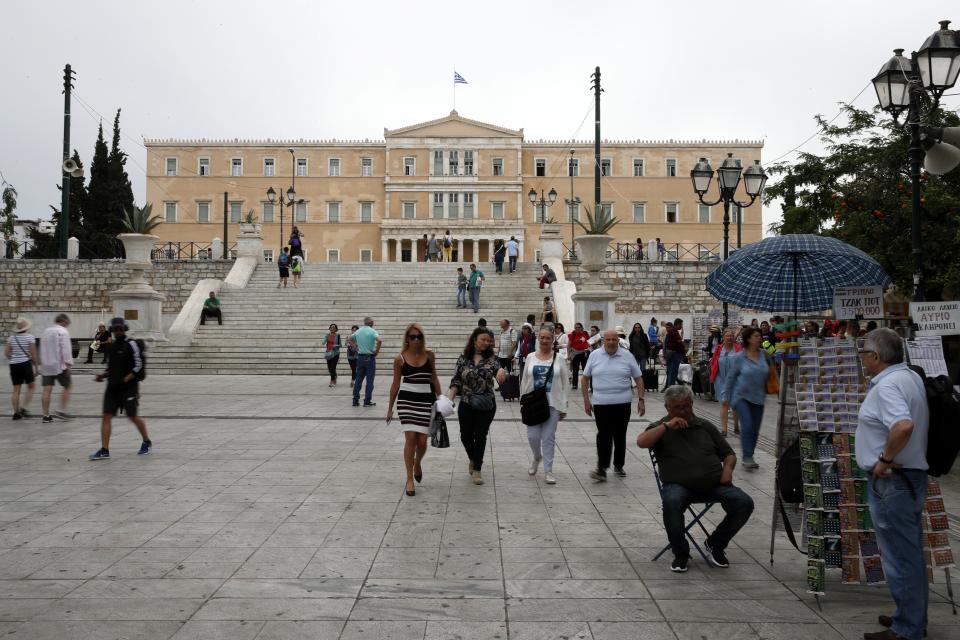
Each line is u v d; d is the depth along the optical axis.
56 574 5.48
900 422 4.37
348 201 73.69
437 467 9.43
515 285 31.89
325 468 9.24
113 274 35.16
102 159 59.34
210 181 73.00
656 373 18.77
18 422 13.04
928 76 8.71
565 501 7.72
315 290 30.91
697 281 34.66
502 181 73.19
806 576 5.61
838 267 9.52
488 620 4.70
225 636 4.44
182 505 7.45
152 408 14.88
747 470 9.39
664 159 73.12
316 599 5.02
